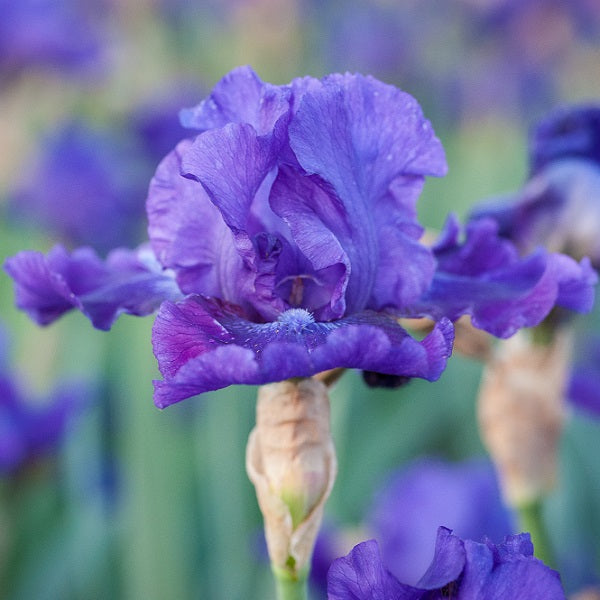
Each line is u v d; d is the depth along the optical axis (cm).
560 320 50
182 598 62
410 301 41
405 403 82
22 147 98
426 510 60
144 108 94
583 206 49
